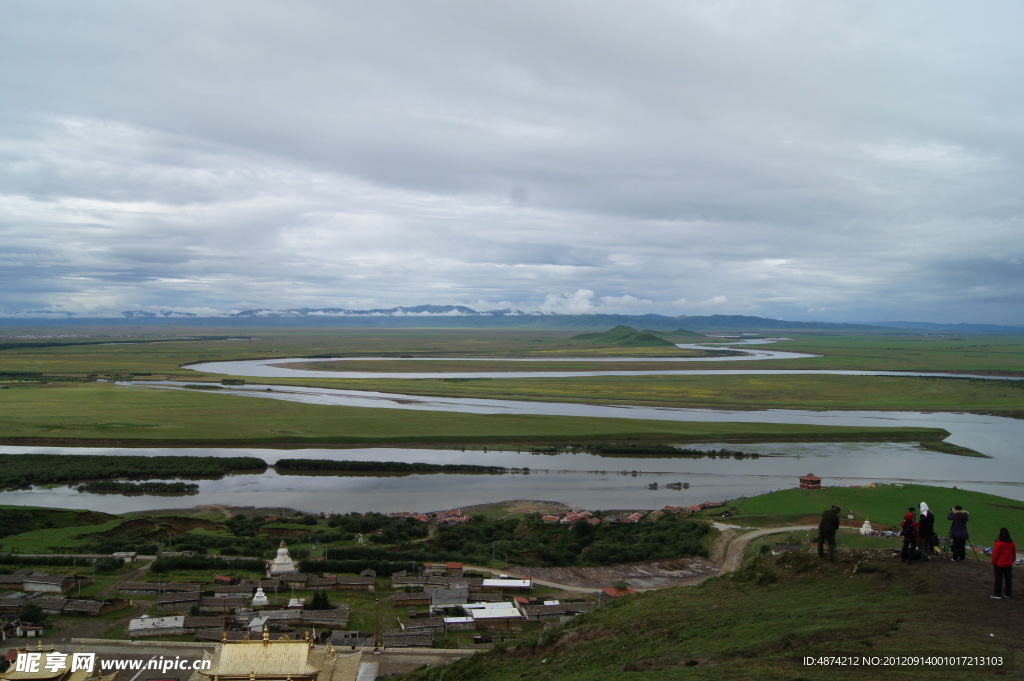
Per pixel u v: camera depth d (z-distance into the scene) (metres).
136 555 81.56
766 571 45.06
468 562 83.19
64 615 64.06
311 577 73.75
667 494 122.00
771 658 31.11
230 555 82.94
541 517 104.88
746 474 137.50
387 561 80.81
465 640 60.59
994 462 149.88
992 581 34.91
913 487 117.19
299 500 116.62
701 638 37.09
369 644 58.84
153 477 130.38
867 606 34.72
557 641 44.38
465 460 147.50
